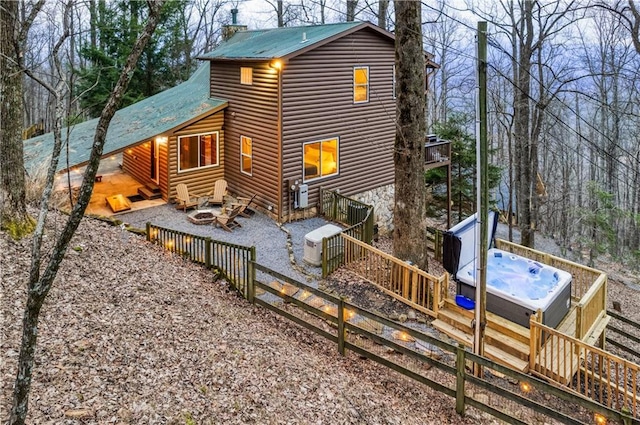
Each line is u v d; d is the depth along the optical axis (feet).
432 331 32.22
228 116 58.70
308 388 22.57
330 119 55.93
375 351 29.43
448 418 23.79
